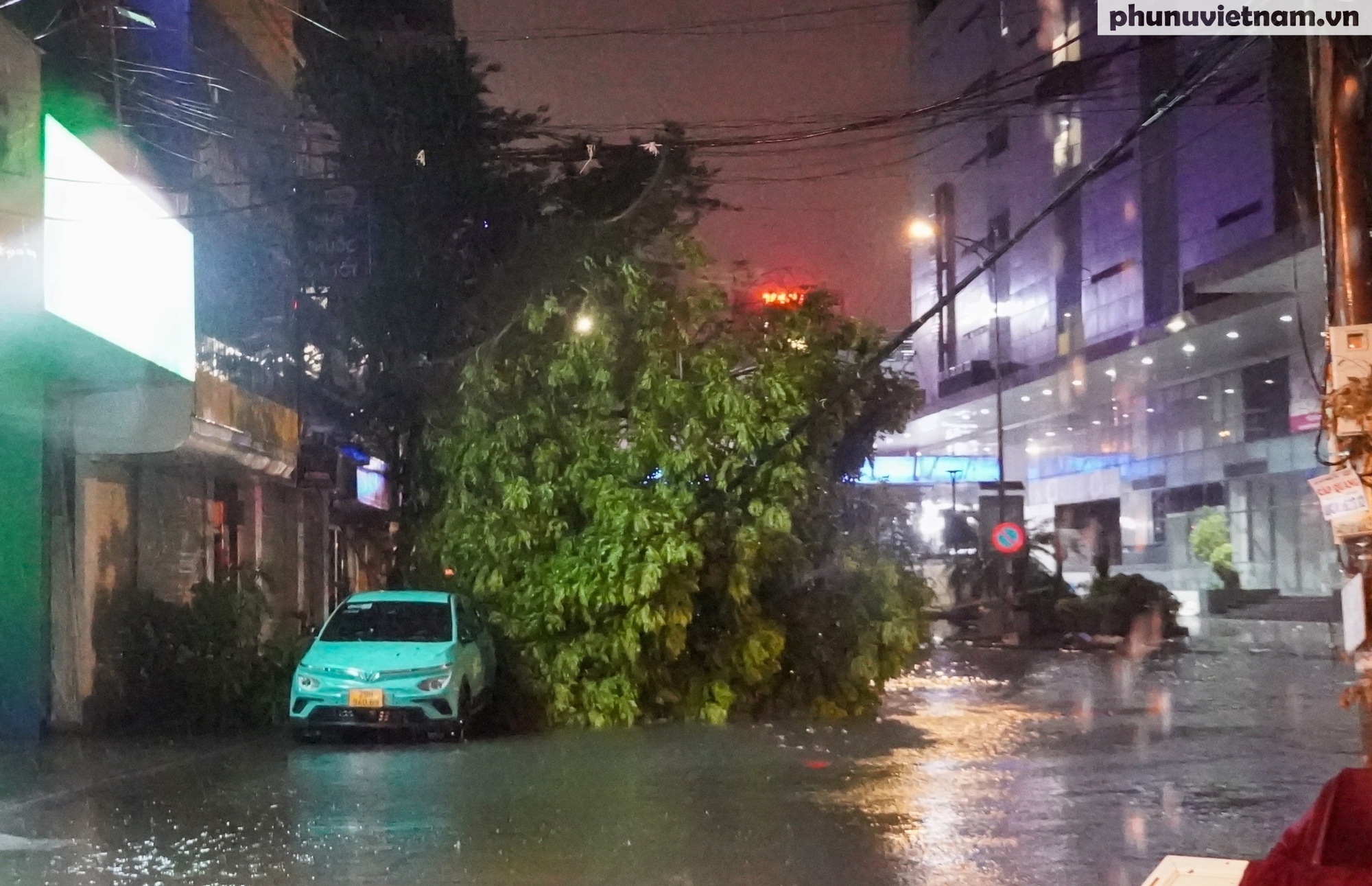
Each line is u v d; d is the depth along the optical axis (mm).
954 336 64750
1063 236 54156
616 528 16109
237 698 16125
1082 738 14945
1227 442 50719
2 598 14469
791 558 17281
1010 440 69250
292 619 20781
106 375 14461
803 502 16938
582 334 16828
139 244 14289
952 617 38031
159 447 15227
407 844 9086
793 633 17641
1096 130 51781
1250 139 40531
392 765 13039
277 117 21547
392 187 20781
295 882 8016
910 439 72312
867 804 10656
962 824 9805
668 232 18125
